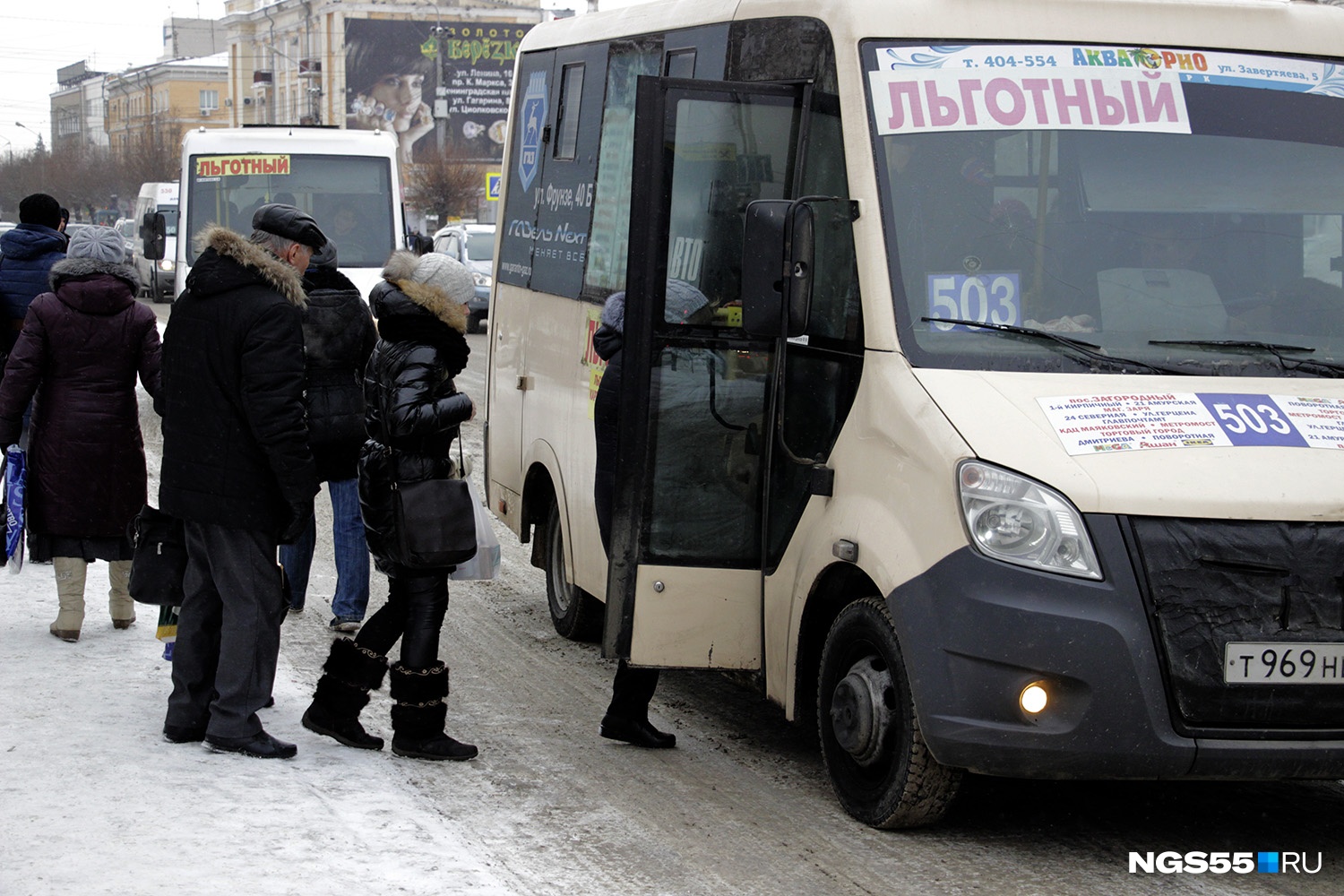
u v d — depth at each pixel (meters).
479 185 67.44
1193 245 5.62
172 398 5.65
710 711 7.06
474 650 8.05
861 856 5.17
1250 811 5.77
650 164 5.83
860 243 5.51
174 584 5.93
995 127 5.66
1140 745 4.77
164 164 96.56
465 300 5.92
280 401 5.50
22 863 4.62
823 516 5.62
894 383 5.29
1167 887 4.96
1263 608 4.83
